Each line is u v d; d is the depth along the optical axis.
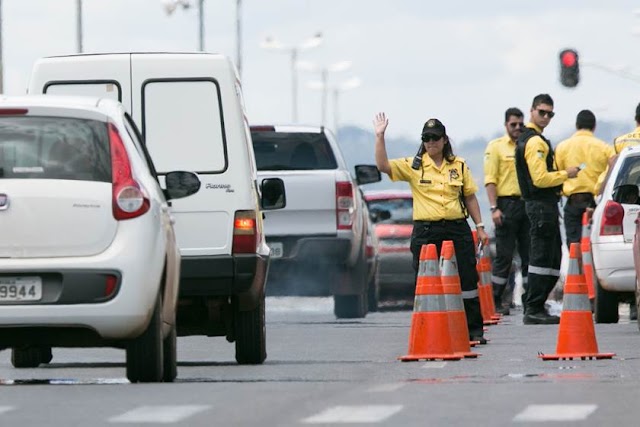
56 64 49.56
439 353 46.28
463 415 30.80
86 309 37.38
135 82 48.97
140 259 37.66
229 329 48.41
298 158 72.31
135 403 33.03
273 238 71.94
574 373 41.06
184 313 48.09
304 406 32.31
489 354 49.16
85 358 50.72
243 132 48.25
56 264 37.38
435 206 53.84
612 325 65.81
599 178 75.88
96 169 38.03
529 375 40.38
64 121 38.31
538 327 66.38
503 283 77.38
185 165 48.22
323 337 60.09
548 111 68.69
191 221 47.41
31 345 38.22
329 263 72.50
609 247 65.44
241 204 47.59
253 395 34.47
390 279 96.00
